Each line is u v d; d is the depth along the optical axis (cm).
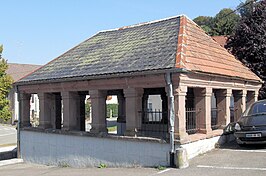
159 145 1045
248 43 2048
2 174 1284
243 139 1117
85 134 1304
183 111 1012
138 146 1107
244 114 1220
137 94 1137
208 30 3959
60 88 1409
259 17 2069
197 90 1149
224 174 827
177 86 1004
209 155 1062
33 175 1195
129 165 1135
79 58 1512
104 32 1698
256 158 970
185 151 963
